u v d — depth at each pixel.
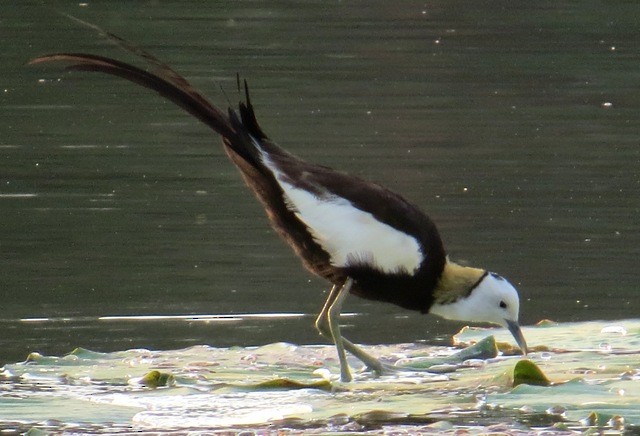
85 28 26.33
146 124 21.23
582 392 9.35
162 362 10.73
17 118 21.30
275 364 10.81
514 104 22.53
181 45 25.59
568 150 19.75
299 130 20.59
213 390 9.80
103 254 14.78
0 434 8.55
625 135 20.66
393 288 11.02
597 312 12.91
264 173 10.52
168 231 15.70
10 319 12.55
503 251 14.98
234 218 16.31
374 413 9.05
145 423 8.84
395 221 10.78
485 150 19.78
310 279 14.08
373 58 25.25
